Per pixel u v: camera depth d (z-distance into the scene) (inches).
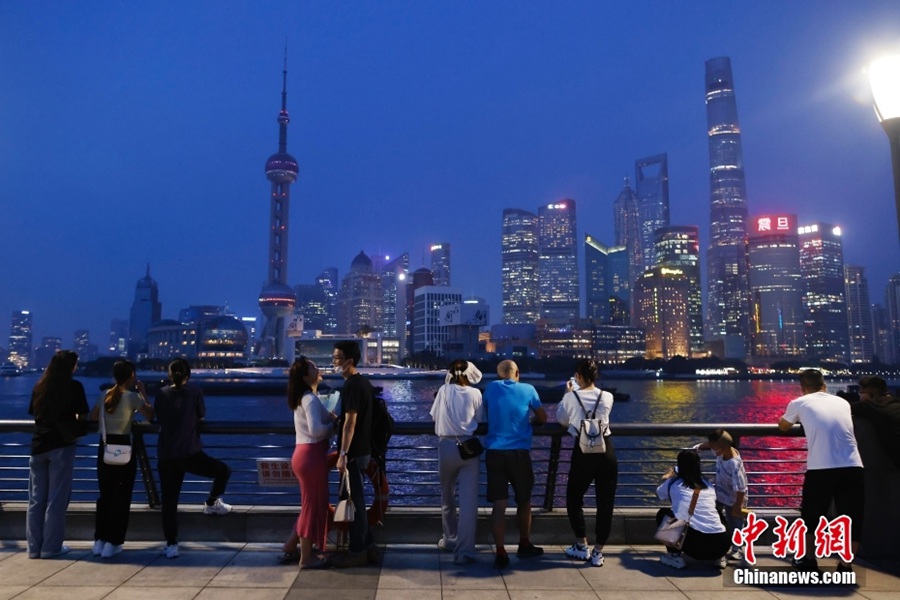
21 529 286.8
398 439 1209.4
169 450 259.4
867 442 270.7
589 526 284.0
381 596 218.1
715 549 244.4
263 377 7490.2
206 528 284.0
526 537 261.0
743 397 6752.0
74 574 239.1
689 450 262.1
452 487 270.5
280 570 245.4
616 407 5221.5
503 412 260.1
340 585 228.5
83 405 270.7
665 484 264.8
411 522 283.6
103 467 262.4
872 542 265.7
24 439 1680.6
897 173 252.1
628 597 219.6
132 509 287.3
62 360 264.2
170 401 264.4
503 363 274.2
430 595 219.3
